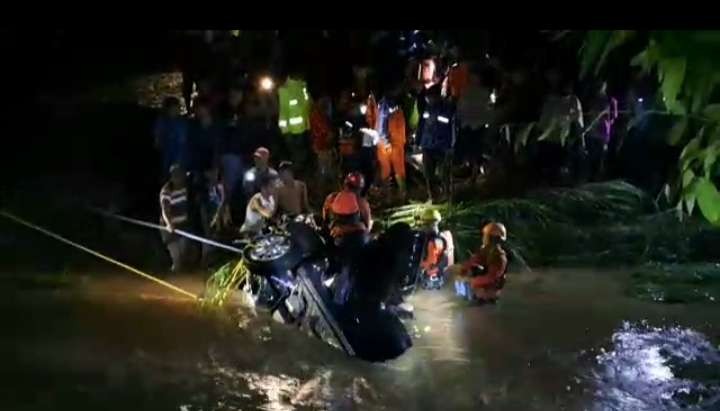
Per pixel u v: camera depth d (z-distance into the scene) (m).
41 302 11.16
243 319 10.43
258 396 8.09
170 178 13.35
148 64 27.42
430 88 16.78
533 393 8.05
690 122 2.64
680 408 7.64
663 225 13.27
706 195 2.66
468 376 8.48
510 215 14.23
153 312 10.76
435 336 9.70
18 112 23.11
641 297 11.11
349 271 9.40
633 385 8.20
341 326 9.19
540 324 10.09
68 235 14.91
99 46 27.03
